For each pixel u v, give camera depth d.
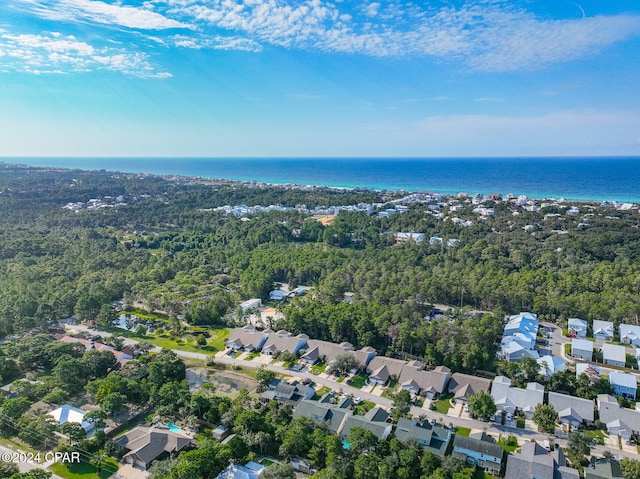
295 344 136.75
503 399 105.56
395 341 135.50
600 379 112.19
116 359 125.19
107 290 179.25
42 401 105.56
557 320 158.25
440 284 177.75
